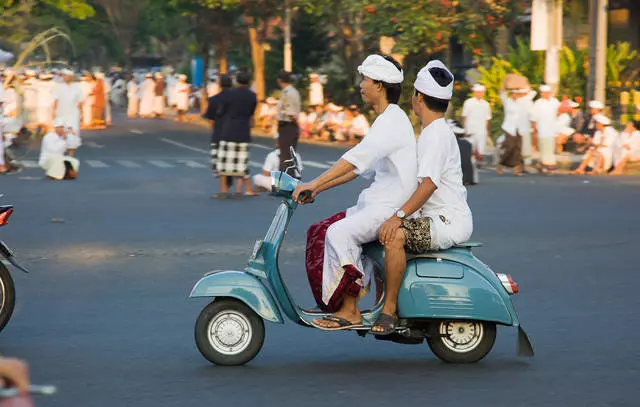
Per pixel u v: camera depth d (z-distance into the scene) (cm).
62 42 11744
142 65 15525
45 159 3438
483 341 1121
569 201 2762
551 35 4291
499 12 5128
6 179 3431
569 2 5391
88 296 1508
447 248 1110
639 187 3139
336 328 1087
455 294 1096
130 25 11975
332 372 1084
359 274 1088
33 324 1320
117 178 3475
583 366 1107
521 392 1003
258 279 1102
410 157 1105
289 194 1102
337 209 2577
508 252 1922
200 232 2180
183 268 1748
